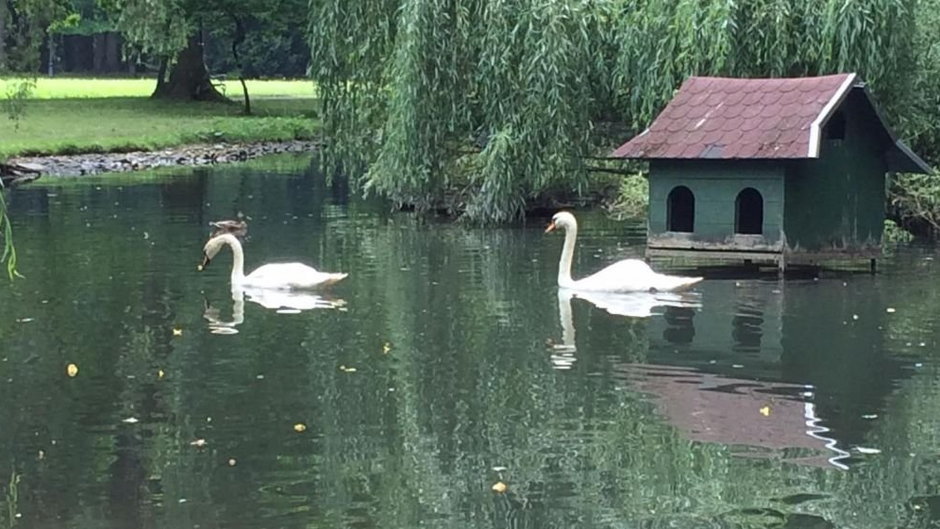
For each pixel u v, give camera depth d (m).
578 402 8.65
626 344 10.31
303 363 9.66
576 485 7.09
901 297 12.31
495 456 7.55
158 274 13.58
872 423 8.20
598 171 19.25
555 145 17.56
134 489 7.01
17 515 6.65
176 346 10.20
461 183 18.97
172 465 7.38
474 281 13.26
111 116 38.38
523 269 14.05
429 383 9.11
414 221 18.55
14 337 10.50
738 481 7.16
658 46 17.33
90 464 7.40
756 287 12.95
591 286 12.63
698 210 13.92
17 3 28.53
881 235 14.20
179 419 8.23
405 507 6.75
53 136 31.20
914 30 16.89
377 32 19.20
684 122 14.23
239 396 8.76
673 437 7.90
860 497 6.90
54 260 14.49
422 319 11.27
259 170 27.86
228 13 42.66
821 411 8.44
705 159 13.61
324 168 23.61
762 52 16.66
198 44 46.47
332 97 19.84
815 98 13.77
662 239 14.12
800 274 13.80
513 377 9.27
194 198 21.61
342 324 11.04
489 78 17.78
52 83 58.94
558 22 17.50
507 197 17.86
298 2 44.50
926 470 7.34
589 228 17.55
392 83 18.67
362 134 19.77
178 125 36.00
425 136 18.11
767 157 13.23
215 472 7.27
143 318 11.26
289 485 7.07
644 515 6.67
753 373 9.41
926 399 8.72
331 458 7.51
